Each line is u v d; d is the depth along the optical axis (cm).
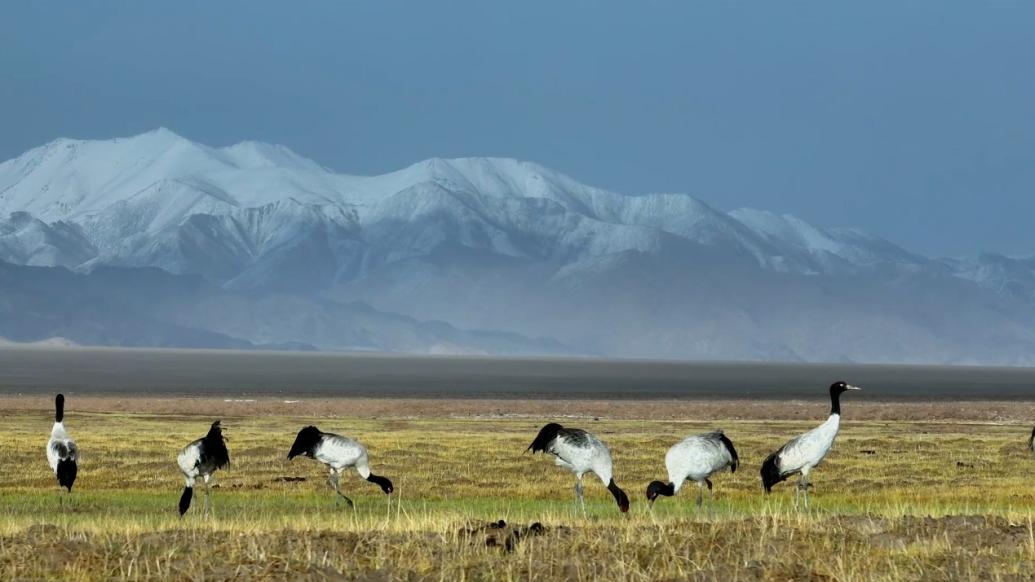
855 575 6372
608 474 9375
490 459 14938
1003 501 11194
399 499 10650
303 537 7375
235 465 14050
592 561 6712
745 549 7019
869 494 11762
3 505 10194
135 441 16875
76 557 6712
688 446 9206
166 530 7838
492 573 6412
